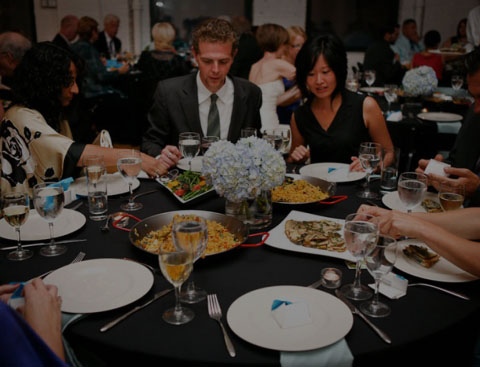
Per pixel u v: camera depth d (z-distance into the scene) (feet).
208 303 3.87
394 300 4.00
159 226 5.28
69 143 7.10
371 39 31.68
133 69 22.20
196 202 6.07
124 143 19.15
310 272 4.46
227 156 5.02
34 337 2.83
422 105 13.71
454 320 3.72
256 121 9.56
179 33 31.55
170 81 9.03
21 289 3.68
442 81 21.02
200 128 8.87
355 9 31.22
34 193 4.82
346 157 8.73
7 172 7.23
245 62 17.74
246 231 4.93
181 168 7.40
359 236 3.73
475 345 4.85
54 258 4.67
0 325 2.70
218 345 3.40
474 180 6.34
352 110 8.58
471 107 8.16
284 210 5.96
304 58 8.21
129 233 4.88
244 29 19.34
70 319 3.60
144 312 3.79
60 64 7.18
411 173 5.82
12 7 29.50
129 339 3.45
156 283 4.22
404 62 26.22
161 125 9.02
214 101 8.81
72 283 4.09
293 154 7.92
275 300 3.67
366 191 6.58
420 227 4.61
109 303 3.79
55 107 7.43
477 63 6.37
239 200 5.23
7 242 5.03
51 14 29.91
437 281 4.26
